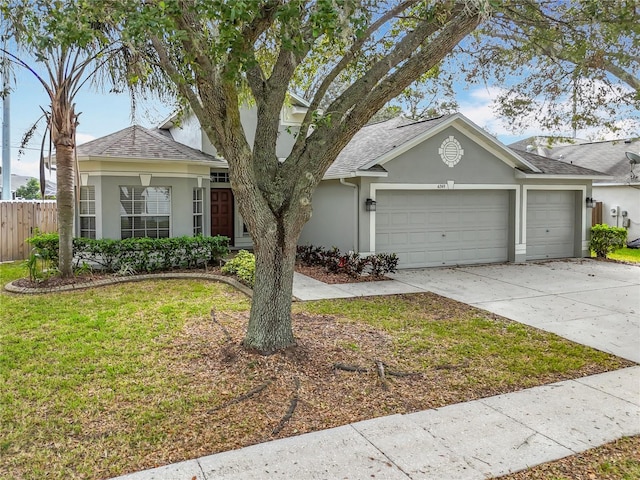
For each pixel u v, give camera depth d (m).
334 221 12.88
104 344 6.07
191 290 9.45
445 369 5.48
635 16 6.28
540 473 3.46
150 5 4.41
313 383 4.93
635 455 3.73
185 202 12.70
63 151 9.80
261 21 4.66
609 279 11.41
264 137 5.54
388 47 7.53
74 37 4.06
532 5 6.67
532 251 14.40
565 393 4.90
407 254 12.57
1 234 13.20
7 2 4.84
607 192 19.69
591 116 10.01
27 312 7.61
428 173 12.30
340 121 5.30
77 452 3.66
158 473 3.39
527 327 7.34
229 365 5.31
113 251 11.03
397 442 3.85
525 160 13.27
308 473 3.40
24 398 4.55
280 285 5.63
